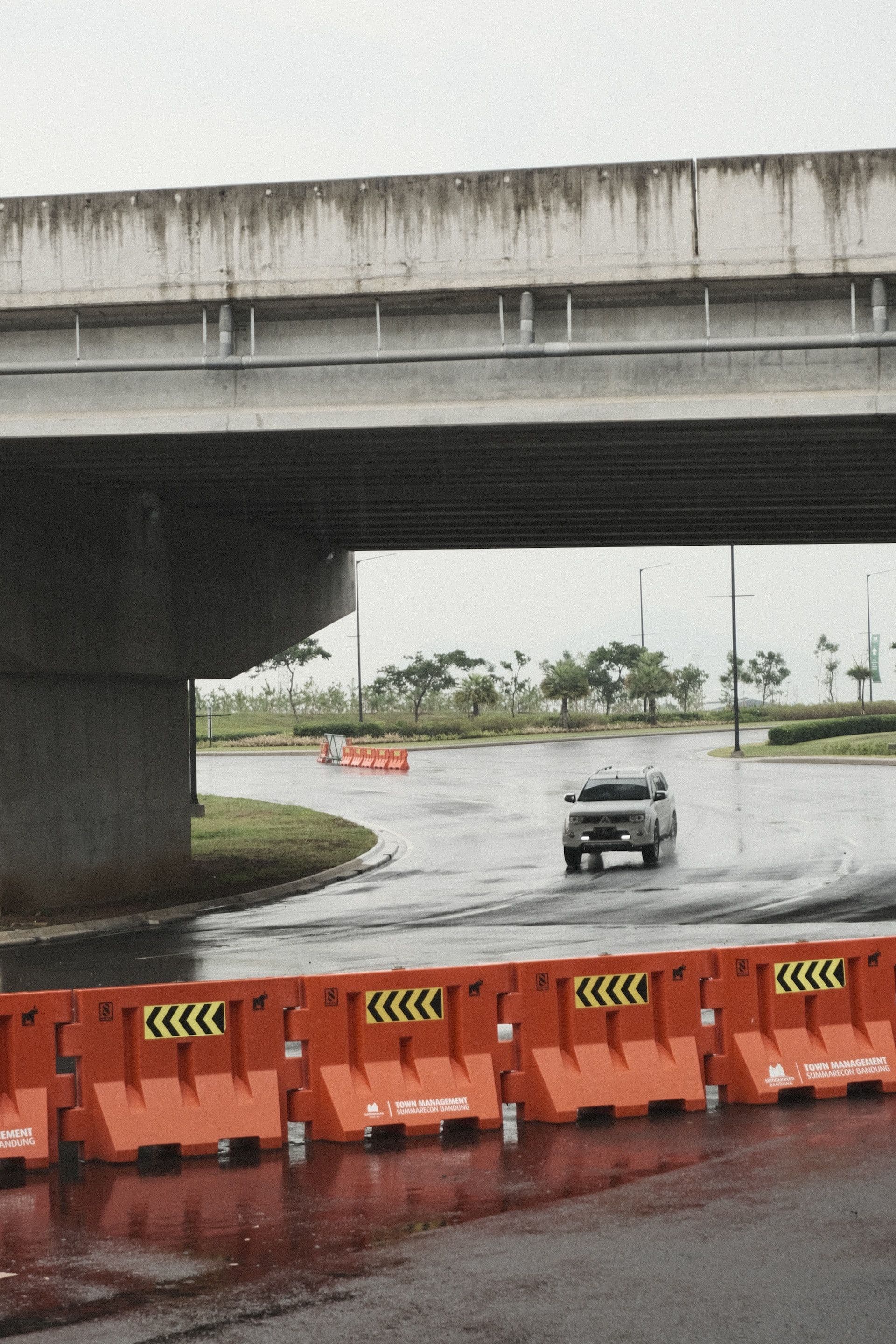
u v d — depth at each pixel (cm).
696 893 4138
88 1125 1628
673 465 3659
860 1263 1238
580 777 9400
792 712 17900
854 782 8594
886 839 5562
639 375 3064
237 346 3166
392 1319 1130
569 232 3030
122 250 3114
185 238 3103
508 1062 1775
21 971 2980
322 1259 1268
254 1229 1358
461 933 3412
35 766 3953
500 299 3092
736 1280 1202
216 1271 1243
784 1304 1149
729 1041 1839
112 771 4306
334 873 4944
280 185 3081
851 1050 1884
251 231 3088
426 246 3056
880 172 2973
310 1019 1700
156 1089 1641
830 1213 1373
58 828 4041
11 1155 1580
